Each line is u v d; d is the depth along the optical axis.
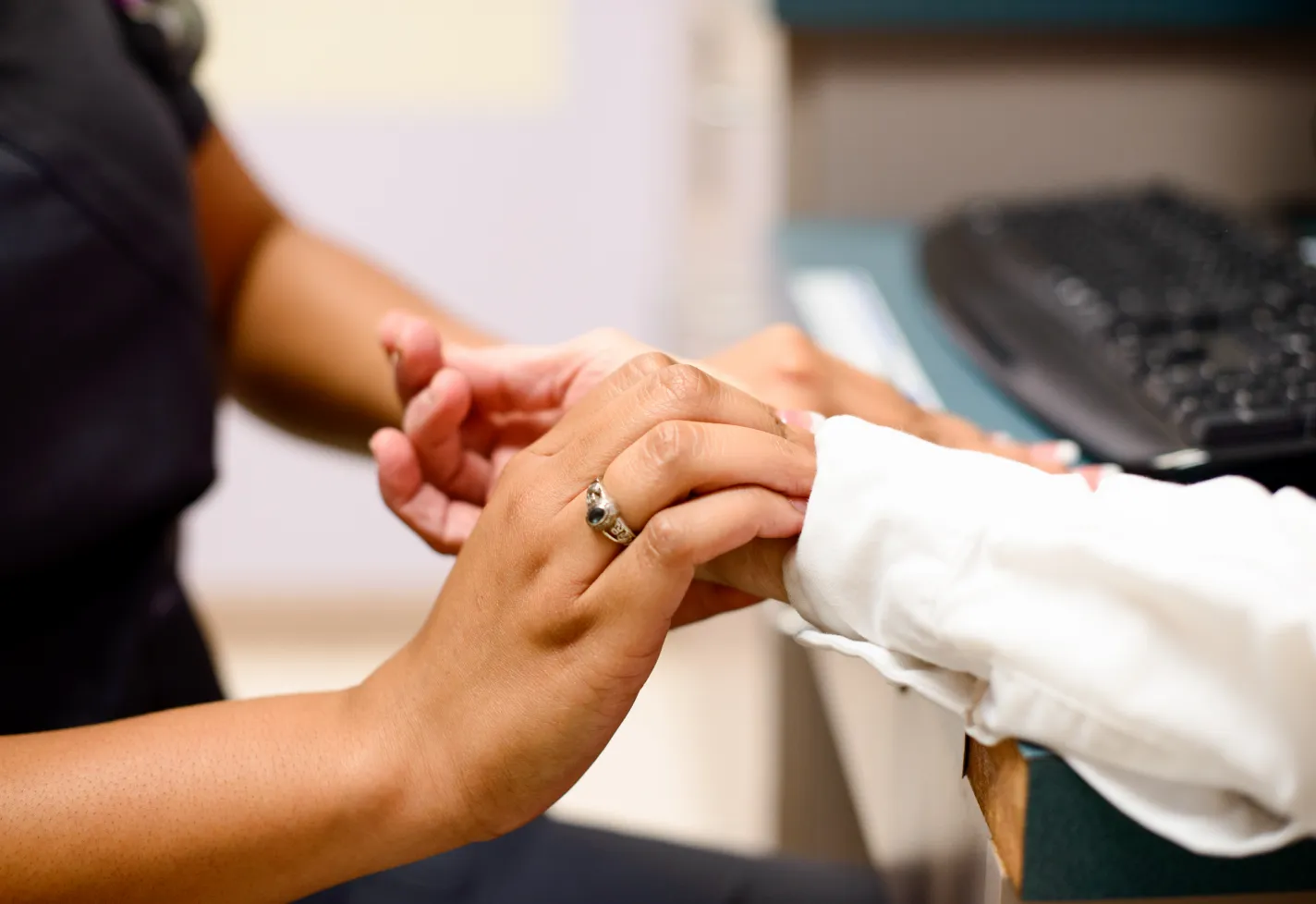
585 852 1.00
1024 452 0.87
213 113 1.06
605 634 0.74
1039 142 1.50
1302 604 0.67
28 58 0.90
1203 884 0.71
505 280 2.43
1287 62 1.46
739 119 2.14
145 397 0.94
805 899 0.97
